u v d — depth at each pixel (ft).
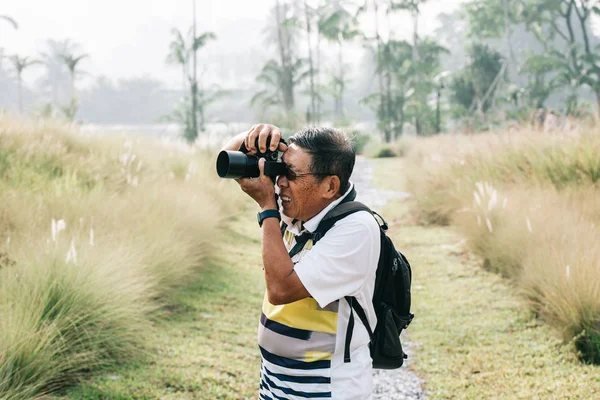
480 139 38.52
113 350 12.80
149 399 11.16
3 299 12.32
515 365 13.34
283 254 5.65
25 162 25.21
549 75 178.40
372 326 6.21
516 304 17.42
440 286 19.98
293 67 150.41
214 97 143.95
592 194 23.36
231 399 11.56
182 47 134.82
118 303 13.61
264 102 148.87
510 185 28.07
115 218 19.77
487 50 132.05
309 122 116.37
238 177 5.79
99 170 27.27
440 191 32.63
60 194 21.12
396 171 62.39
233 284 20.11
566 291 14.47
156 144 41.37
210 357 13.50
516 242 20.03
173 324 15.57
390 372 13.52
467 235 24.21
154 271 16.94
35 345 11.28
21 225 17.54
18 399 9.95
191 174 34.47
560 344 14.25
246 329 15.83
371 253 5.84
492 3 143.54
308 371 5.87
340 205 6.06
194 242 21.36
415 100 131.85
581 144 27.68
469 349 14.49
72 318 12.47
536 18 139.64
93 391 11.21
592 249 16.05
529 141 31.19
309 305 5.86
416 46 146.10
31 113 35.19
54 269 13.32
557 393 11.74
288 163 5.90
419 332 15.90
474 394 12.07
